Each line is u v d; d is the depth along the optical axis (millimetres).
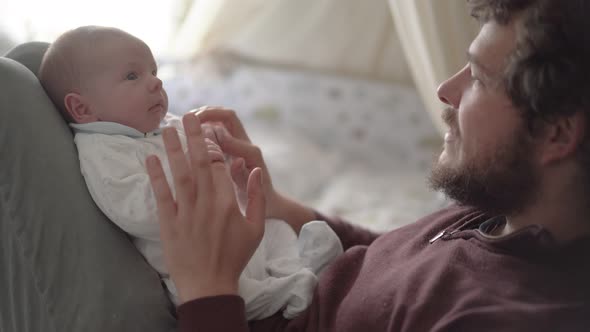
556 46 712
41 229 853
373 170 2639
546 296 731
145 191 863
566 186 778
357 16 2842
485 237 820
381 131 2818
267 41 2947
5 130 847
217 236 803
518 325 686
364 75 3000
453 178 843
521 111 762
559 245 766
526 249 771
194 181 813
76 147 923
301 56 2992
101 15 2779
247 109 2863
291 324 905
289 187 2338
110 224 897
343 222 1189
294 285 934
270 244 1062
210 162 829
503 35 779
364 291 871
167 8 2885
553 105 727
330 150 2771
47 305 857
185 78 2857
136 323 843
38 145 865
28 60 1020
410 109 2846
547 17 718
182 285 806
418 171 2643
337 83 2910
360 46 2928
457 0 1468
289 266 1004
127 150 909
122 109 926
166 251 810
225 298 790
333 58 2979
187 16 2857
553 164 773
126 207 865
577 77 709
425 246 922
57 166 870
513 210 822
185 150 981
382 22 2840
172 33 2924
